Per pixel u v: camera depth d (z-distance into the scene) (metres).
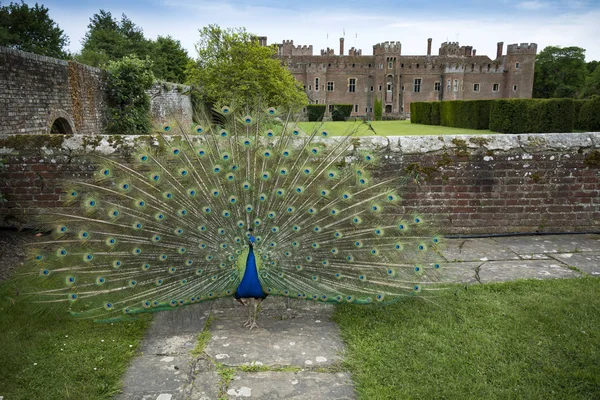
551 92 75.69
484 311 4.57
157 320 4.53
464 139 7.15
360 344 4.05
